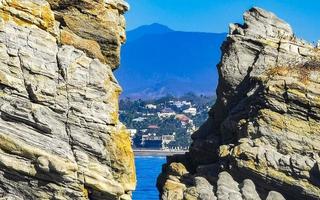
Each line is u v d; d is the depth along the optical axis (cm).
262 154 6322
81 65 4178
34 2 4181
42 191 4028
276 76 6744
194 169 7531
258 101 6662
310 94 6450
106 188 4122
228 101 7456
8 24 4044
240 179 6412
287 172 6209
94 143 4131
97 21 4603
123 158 4234
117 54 4697
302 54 7162
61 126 4081
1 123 3966
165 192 6938
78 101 4128
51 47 4144
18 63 4028
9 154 3962
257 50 7406
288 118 6475
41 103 4050
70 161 4044
